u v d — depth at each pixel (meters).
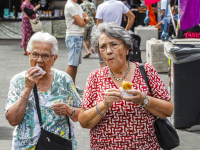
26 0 13.69
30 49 2.94
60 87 3.06
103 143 2.90
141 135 2.88
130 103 2.83
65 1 19.91
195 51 5.29
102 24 2.90
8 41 17.95
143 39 14.39
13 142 2.99
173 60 5.47
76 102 3.15
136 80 2.95
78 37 8.02
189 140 5.36
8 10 19.17
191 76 5.56
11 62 12.20
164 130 2.99
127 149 2.86
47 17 18.81
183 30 8.29
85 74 10.15
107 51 2.84
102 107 2.74
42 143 2.92
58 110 2.92
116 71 2.96
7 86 8.83
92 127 2.89
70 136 3.08
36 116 2.95
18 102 2.84
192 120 5.68
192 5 7.84
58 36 19.03
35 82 2.92
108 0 8.12
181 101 5.64
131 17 8.46
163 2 10.36
